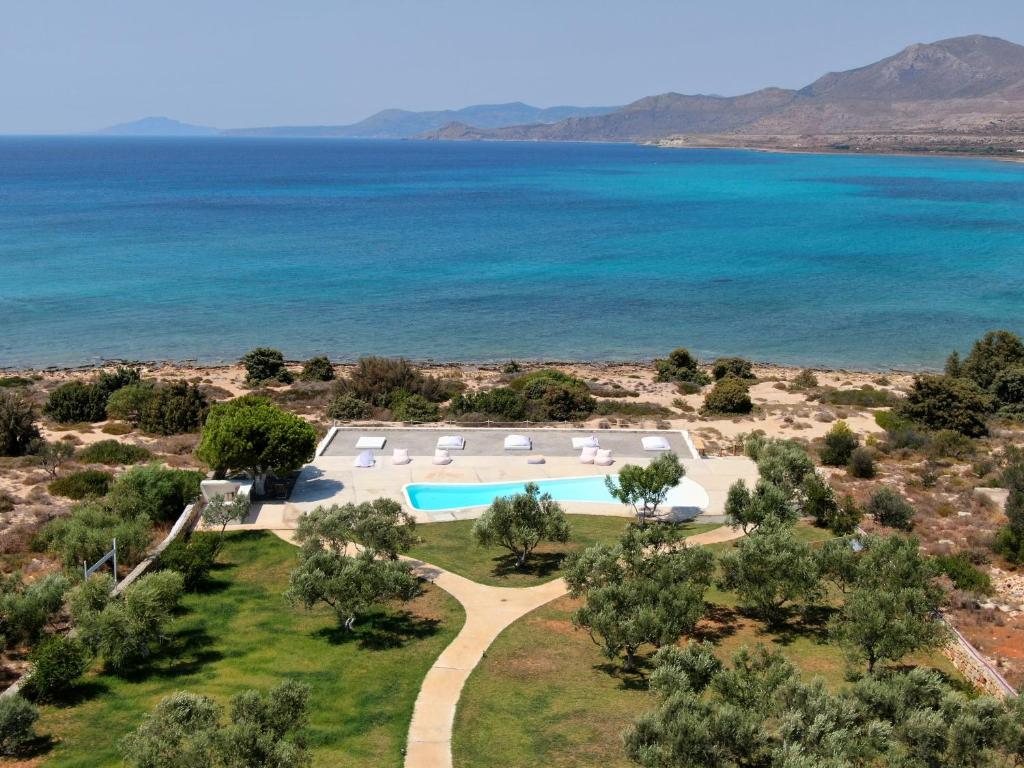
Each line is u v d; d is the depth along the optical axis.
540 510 33.19
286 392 68.31
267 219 179.38
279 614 29.08
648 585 25.16
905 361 85.31
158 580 26.73
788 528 31.47
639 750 17.59
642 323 99.00
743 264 131.75
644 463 46.03
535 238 156.38
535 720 22.33
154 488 37.53
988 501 41.00
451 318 99.94
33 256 130.50
